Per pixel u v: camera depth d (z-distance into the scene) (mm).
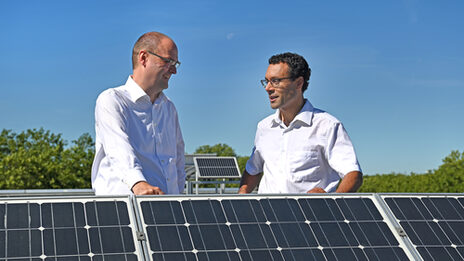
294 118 4676
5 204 2861
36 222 2795
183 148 4820
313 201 3375
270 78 4496
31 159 16594
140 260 2715
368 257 3041
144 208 3027
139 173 3699
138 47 4191
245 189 5094
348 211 3348
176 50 4215
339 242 3100
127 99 4207
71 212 2900
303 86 4637
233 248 2916
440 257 3143
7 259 2559
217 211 3137
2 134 19281
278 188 4719
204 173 11992
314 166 4633
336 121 4566
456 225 3432
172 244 2852
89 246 2729
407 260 3070
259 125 5016
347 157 4465
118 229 2863
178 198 3160
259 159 5078
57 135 19578
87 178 17203
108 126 3984
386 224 3309
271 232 3072
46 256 2625
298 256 2951
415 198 3596
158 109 4402
